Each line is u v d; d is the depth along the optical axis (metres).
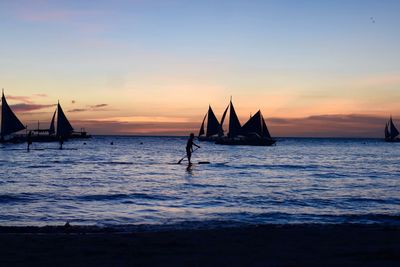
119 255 9.01
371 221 15.55
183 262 8.32
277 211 17.64
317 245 10.05
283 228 13.11
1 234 11.60
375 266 7.83
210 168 42.97
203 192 23.45
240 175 35.28
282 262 8.24
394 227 13.37
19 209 17.39
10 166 43.19
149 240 10.70
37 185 26.09
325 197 22.14
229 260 8.48
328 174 38.03
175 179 31.05
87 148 107.69
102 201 19.91
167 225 13.99
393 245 10.03
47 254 9.08
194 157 68.31
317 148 135.75
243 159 63.66
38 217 15.73
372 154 91.31
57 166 43.66
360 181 31.78
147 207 18.38
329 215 16.70
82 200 20.08
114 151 90.19
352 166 50.66
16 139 120.50
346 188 26.89
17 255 8.97
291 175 36.28
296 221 15.56
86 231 12.80
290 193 23.67
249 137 117.25
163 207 18.41
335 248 9.66
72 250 9.48
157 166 44.88
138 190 23.92
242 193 23.25
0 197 20.55
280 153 89.38
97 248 9.71
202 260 8.49
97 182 28.36
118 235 11.45
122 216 16.12
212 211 17.47
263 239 10.88
